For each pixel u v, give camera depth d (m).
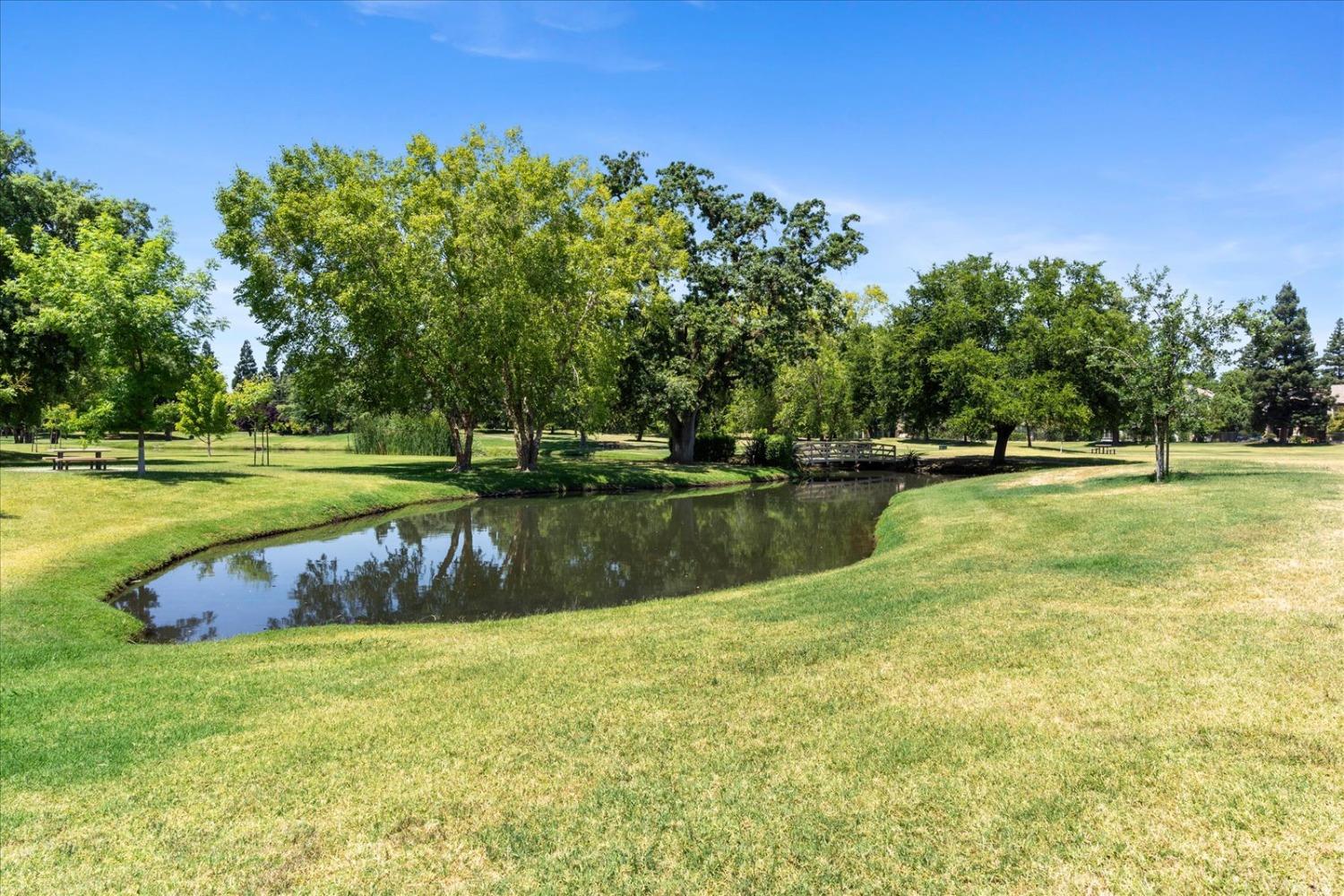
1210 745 5.24
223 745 6.47
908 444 68.62
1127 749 5.29
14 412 35.75
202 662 9.28
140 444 23.69
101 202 35.09
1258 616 8.12
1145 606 8.91
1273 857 4.02
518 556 18.78
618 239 34.56
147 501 20.64
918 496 26.89
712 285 40.91
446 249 29.89
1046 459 46.16
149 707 7.49
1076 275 41.62
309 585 15.48
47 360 33.47
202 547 18.55
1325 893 3.72
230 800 5.46
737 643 8.72
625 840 4.68
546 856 4.57
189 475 24.81
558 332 32.19
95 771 6.01
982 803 4.79
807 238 41.03
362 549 19.39
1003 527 16.73
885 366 46.50
